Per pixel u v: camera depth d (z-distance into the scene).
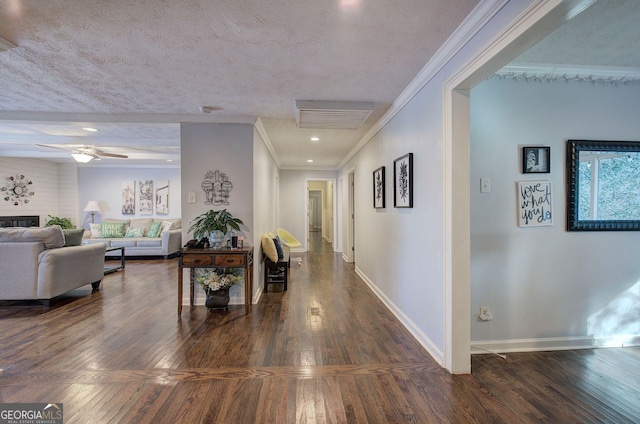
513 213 2.39
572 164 2.41
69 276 3.70
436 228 2.25
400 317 3.05
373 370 2.09
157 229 7.30
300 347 2.44
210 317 3.12
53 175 7.68
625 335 2.47
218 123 3.51
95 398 1.77
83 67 2.32
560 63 2.34
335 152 5.81
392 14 1.68
